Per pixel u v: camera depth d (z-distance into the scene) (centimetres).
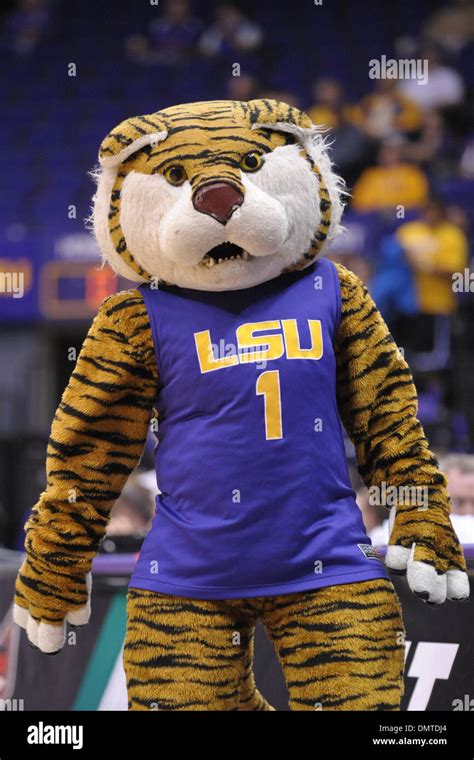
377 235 706
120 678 241
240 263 199
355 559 195
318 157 210
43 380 764
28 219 904
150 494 360
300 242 204
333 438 201
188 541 195
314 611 192
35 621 205
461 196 765
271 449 195
